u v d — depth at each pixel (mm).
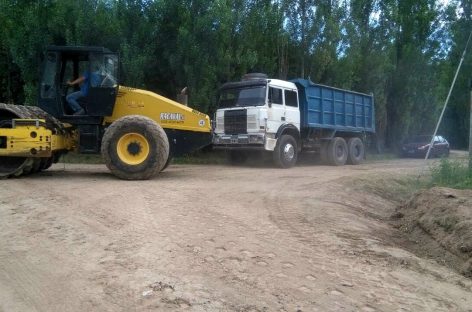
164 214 7004
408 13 30172
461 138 43562
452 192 8125
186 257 5141
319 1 22688
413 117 30281
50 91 11125
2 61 20234
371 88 26609
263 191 9641
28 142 10266
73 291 4270
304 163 19469
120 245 5477
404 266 5441
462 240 5949
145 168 10641
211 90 18141
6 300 4125
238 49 19078
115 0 18172
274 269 4945
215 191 9352
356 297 4391
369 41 26609
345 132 19703
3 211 7051
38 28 17484
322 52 22328
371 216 8383
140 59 16875
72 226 6234
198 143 12148
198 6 18062
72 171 12656
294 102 16750
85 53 11250
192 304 4012
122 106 11648
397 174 13766
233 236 6016
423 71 29781
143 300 4066
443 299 4551
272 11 21031
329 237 6320
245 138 15547
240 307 4012
